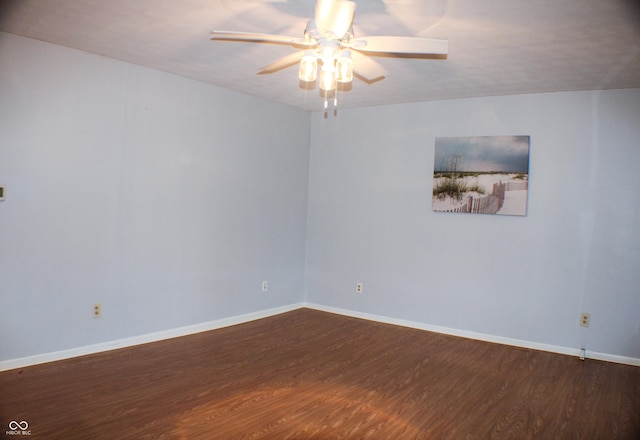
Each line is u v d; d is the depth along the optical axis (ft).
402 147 15.81
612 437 8.50
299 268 17.93
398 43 7.74
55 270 10.90
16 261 10.26
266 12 8.32
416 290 15.64
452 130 14.85
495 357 12.83
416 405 9.60
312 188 17.95
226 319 15.11
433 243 15.29
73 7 8.32
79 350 11.48
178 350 12.48
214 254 14.55
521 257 13.84
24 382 9.82
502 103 13.99
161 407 9.04
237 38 7.93
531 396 10.23
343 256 17.21
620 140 12.48
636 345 12.42
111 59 11.60
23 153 10.23
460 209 14.70
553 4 7.39
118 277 12.12
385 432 8.40
